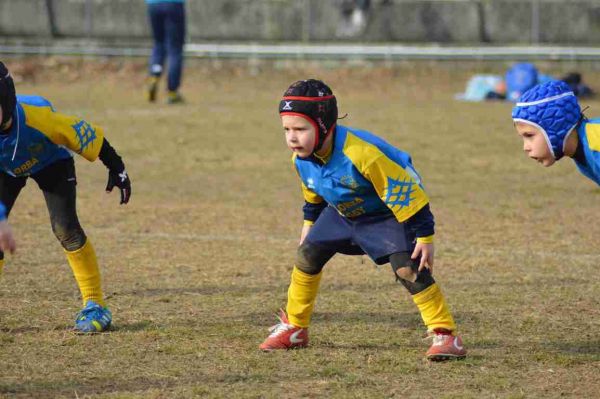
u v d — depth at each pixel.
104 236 19.23
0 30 54.12
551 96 10.62
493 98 45.59
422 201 10.98
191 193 24.20
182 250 18.11
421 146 31.78
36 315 13.66
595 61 52.75
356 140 10.97
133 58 53.22
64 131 12.05
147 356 11.86
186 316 13.74
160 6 40.56
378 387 10.74
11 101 11.10
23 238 18.83
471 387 10.77
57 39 54.19
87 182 25.59
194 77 50.94
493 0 53.81
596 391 10.69
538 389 10.73
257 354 11.97
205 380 10.95
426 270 11.57
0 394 10.40
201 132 34.19
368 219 11.52
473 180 26.34
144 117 37.53
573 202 23.38
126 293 15.02
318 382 10.90
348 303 14.47
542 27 53.81
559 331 13.08
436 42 53.97
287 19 54.25
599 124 10.55
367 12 53.94
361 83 50.44
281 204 22.92
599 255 17.88
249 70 52.38
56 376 11.05
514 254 17.94
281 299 14.74
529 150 10.88
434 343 11.73
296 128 10.74
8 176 12.45
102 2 54.34
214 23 54.03
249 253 17.92
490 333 12.95
